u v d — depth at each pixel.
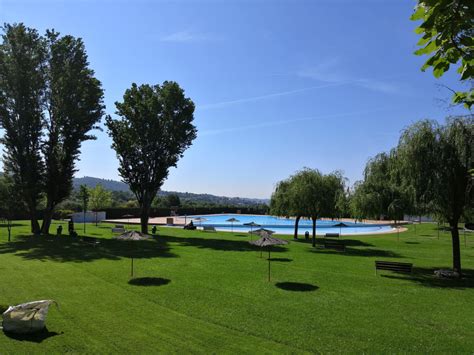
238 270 21.73
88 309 13.64
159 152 45.03
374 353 10.02
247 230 58.56
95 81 43.69
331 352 10.05
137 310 13.59
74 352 9.86
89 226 56.50
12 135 40.16
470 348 10.43
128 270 21.27
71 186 44.19
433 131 20.48
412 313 13.68
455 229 21.11
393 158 23.36
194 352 9.96
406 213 26.19
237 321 12.46
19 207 40.12
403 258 28.17
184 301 14.80
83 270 21.14
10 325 11.05
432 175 20.28
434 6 3.67
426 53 4.38
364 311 13.81
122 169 44.72
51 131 42.31
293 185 36.34
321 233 54.91
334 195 35.50
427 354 9.99
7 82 39.81
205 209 96.56
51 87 41.75
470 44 4.12
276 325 12.11
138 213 76.88
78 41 42.44
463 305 14.92
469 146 19.58
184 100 45.12
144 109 43.72
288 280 19.09
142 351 9.98
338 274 21.03
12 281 18.08
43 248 30.72
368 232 55.97
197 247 33.44
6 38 39.56
